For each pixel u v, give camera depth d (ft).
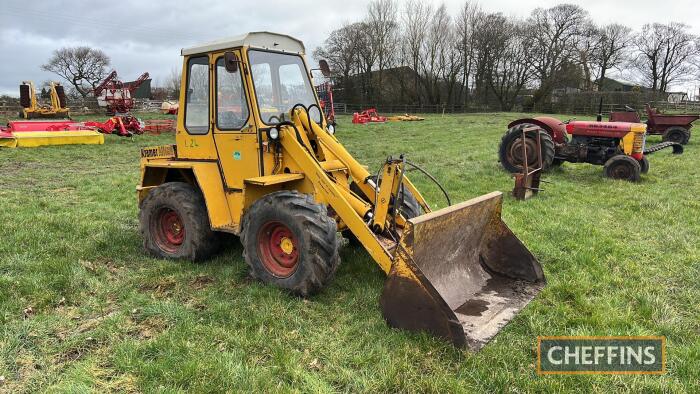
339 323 11.49
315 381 9.32
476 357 9.94
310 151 13.75
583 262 15.53
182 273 14.51
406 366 9.66
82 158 42.80
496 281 13.28
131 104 108.78
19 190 27.68
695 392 9.14
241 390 8.98
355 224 12.25
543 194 25.98
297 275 12.42
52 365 9.86
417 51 161.07
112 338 10.79
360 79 166.91
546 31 157.48
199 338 10.80
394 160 12.64
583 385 9.36
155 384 9.16
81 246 16.69
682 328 11.49
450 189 27.73
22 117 87.86
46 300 12.51
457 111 157.28
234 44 13.94
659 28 174.81
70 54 179.01
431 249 11.50
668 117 53.88
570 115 135.33
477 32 156.76
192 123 15.60
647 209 22.47
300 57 15.83
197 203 15.20
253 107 13.79
